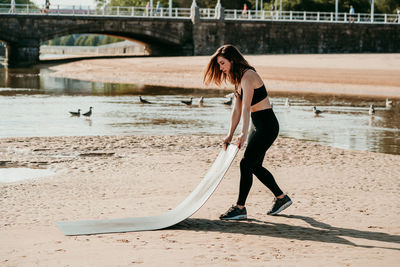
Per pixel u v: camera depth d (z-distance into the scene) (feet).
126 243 15.61
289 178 28.02
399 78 126.72
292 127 55.21
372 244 15.72
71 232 16.78
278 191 19.66
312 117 64.90
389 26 247.09
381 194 23.97
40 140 41.22
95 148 37.99
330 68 149.59
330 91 110.01
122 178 27.71
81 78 143.02
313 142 44.96
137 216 19.51
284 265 13.44
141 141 41.65
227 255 14.33
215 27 225.97
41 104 75.46
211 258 14.01
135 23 213.46
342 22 240.12
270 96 97.91
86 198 22.85
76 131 49.16
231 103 78.59
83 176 28.27
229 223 18.48
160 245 15.35
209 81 19.36
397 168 31.58
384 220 18.97
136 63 175.11
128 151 37.04
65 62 197.26
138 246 15.25
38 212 20.06
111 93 98.53
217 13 228.22
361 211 20.43
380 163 33.40
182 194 23.86
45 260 13.85
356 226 18.07
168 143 40.96
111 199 22.70
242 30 230.07
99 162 32.58
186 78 137.80
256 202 22.18
